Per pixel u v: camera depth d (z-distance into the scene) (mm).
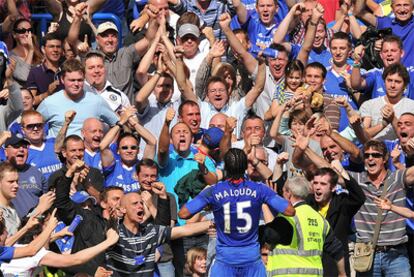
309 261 32031
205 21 41844
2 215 32250
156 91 38406
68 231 32344
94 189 34375
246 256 31453
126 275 32719
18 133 35656
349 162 36156
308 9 41219
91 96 37438
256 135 35781
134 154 35969
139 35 40344
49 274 32594
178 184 35000
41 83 39375
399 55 39188
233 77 39031
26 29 39438
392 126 36656
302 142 34500
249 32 41812
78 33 39781
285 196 32562
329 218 33281
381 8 42656
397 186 34250
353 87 39344
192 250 33875
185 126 36062
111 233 31922
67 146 34844
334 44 39719
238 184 31500
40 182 35375
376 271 34344
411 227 34469
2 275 30969
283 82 38781
